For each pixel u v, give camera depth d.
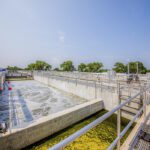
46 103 18.30
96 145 8.24
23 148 8.20
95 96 18.52
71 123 11.71
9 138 7.58
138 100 12.98
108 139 9.20
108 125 11.67
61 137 9.76
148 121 4.21
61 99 20.52
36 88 30.05
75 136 1.29
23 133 8.19
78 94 22.33
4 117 12.55
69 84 24.78
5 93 23.84
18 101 18.95
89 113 14.20
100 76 25.08
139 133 3.47
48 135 9.67
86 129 1.46
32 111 14.79
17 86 32.38
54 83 30.97
